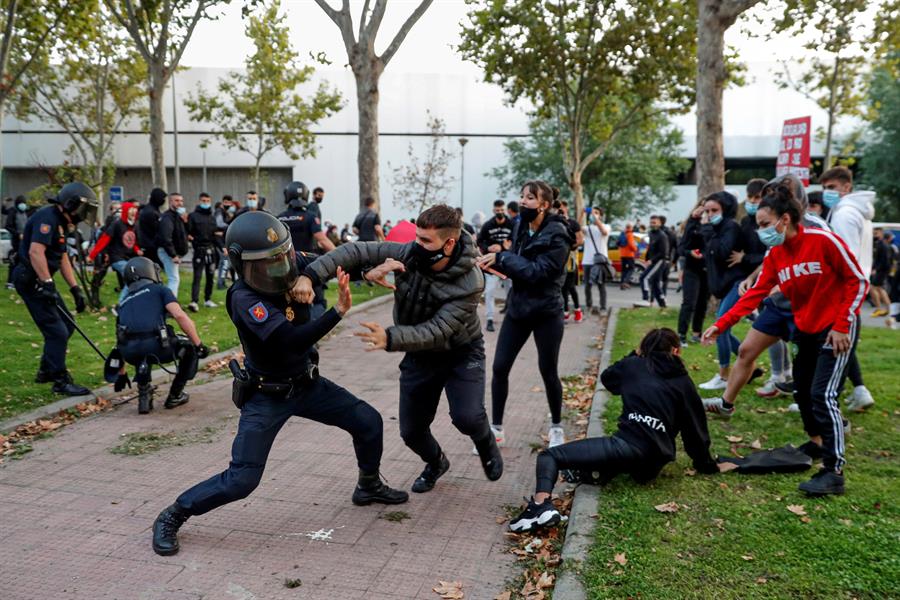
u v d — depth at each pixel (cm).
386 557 366
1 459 498
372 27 1557
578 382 758
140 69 3027
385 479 472
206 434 560
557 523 387
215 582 338
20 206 1652
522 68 2269
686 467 465
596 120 2603
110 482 461
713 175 1245
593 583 324
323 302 785
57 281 1516
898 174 3744
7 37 1429
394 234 424
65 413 603
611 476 430
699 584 321
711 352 861
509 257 489
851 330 425
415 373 408
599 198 3941
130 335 605
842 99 2547
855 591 313
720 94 1235
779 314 520
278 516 412
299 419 598
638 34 2219
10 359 790
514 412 637
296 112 3806
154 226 1101
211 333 979
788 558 341
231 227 335
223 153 4438
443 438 557
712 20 1220
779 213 446
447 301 371
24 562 354
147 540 379
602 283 1319
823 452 433
